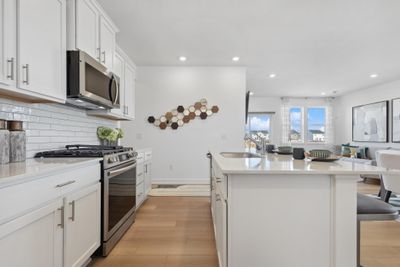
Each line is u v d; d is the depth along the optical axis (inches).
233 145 204.2
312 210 59.8
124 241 97.9
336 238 58.8
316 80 248.4
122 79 137.4
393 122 245.4
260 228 59.6
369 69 208.8
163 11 116.2
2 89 58.5
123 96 138.4
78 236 68.4
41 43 68.3
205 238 101.4
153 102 205.8
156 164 205.6
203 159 205.0
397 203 150.7
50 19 72.1
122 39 149.8
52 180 56.9
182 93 205.0
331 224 59.7
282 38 146.4
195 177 205.6
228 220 59.7
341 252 58.9
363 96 288.2
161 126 204.7
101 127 130.9
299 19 123.0
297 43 153.7
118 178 96.1
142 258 84.6
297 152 80.7
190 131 205.6
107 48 108.4
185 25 130.8
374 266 79.9
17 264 46.6
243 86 204.1
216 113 205.0
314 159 75.0
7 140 64.7
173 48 164.1
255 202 59.6
